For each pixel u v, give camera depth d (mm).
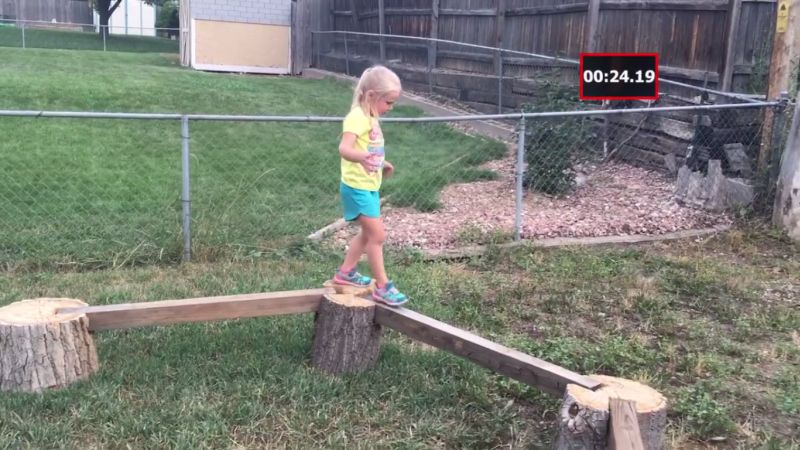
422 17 14992
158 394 3629
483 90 12734
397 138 10898
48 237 6133
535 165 8289
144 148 9141
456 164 9461
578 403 2908
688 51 8719
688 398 3832
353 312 3893
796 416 3740
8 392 3547
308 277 5520
